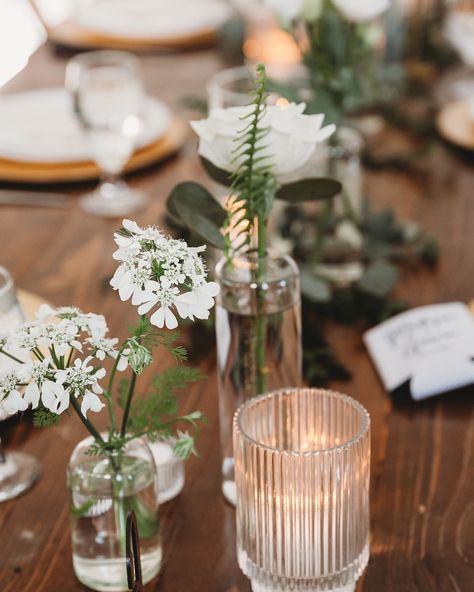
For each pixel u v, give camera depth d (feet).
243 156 2.53
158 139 5.32
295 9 3.88
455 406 3.20
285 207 4.05
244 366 2.72
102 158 4.84
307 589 2.34
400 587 2.47
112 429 2.35
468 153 5.32
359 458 2.26
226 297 2.66
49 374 2.15
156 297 2.07
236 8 7.55
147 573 2.49
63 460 3.01
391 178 5.09
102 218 4.64
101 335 2.18
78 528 2.44
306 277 3.64
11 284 2.69
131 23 7.07
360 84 4.35
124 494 2.39
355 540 2.33
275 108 2.47
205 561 2.59
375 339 3.47
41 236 4.50
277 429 2.49
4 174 4.96
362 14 3.81
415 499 2.79
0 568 2.59
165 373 2.50
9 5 12.35
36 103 5.58
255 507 2.30
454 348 3.25
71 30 7.28
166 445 2.82
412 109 5.90
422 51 6.55
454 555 2.57
